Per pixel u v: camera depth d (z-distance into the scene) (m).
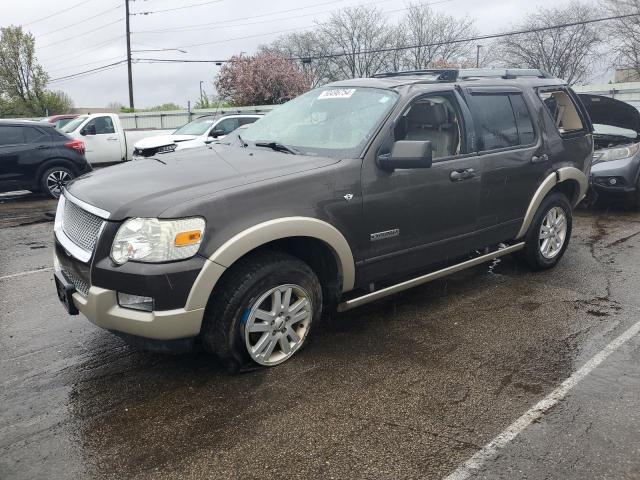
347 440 2.84
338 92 4.34
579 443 2.81
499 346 3.89
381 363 3.63
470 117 4.38
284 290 3.43
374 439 2.85
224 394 3.26
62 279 3.38
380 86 4.16
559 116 5.53
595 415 3.05
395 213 3.84
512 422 2.99
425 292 4.94
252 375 3.46
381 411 3.09
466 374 3.50
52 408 3.14
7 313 4.58
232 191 3.16
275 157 3.77
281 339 3.52
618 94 20.47
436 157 4.17
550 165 5.08
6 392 3.32
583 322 4.29
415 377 3.46
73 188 3.60
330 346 3.86
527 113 4.96
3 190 10.09
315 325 3.71
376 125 3.82
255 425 2.97
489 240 4.69
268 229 3.17
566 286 5.09
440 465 2.65
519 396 3.25
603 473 2.60
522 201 4.87
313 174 3.45
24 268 5.95
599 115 8.45
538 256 5.31
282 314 3.46
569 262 5.82
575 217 8.07
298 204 3.34
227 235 3.06
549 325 4.23
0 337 4.10
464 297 4.82
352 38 45.81
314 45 46.75
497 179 4.55
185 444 2.81
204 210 3.02
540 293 4.91
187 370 3.55
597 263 5.79
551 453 2.74
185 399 3.22
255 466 2.65
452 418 3.03
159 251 2.94
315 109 4.31
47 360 3.72
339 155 3.72
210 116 14.16
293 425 2.97
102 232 3.04
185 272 2.96
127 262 2.96
